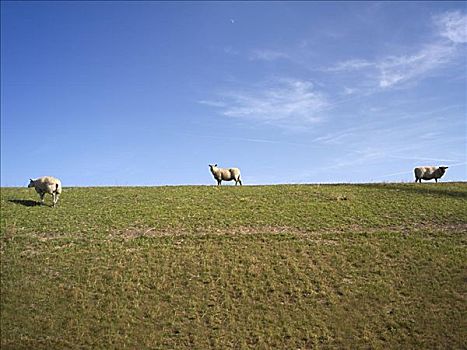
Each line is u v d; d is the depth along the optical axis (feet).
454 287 94.12
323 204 139.85
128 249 109.81
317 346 78.74
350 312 87.61
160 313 87.15
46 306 87.76
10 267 100.32
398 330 82.17
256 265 103.45
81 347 77.56
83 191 158.40
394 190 155.22
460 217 127.34
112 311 87.30
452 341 79.05
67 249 108.99
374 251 108.68
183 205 139.85
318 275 99.81
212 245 112.16
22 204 138.51
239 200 144.87
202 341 80.18
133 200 145.79
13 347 76.23
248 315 87.25
